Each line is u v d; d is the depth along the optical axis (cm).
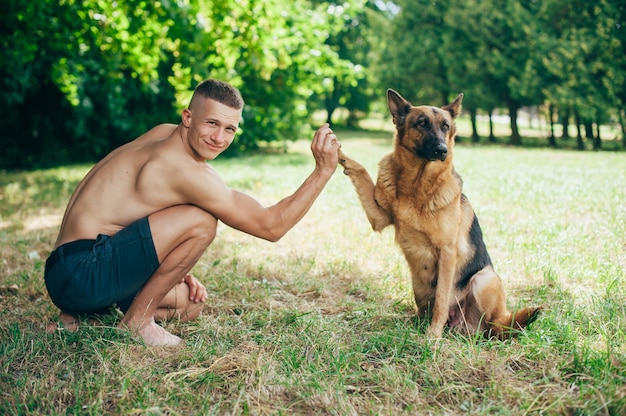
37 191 1026
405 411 248
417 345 312
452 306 372
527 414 242
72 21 847
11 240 605
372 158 1521
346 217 705
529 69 2119
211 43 896
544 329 330
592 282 430
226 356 295
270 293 428
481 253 384
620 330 315
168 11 767
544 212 710
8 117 1495
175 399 255
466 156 1641
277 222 326
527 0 2319
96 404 244
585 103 1966
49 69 1391
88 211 317
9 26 862
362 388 270
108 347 302
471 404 250
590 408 240
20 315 366
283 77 1641
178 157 309
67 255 309
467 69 2473
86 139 1634
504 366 288
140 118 1662
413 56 2689
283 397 262
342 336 338
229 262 511
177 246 312
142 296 321
